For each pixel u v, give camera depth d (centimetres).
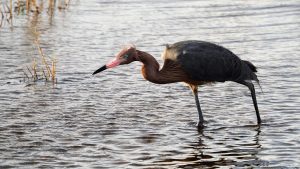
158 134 1208
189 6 2744
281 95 1473
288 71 1697
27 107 1379
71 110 1362
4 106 1384
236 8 2664
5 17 2481
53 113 1337
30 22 2406
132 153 1095
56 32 2233
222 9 2655
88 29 2291
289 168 1004
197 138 1185
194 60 1277
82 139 1172
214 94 1505
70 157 1072
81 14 2581
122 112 1353
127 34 2208
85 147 1127
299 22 2336
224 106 1405
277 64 1775
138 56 1282
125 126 1257
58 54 1909
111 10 2673
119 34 2211
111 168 1016
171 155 1084
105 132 1215
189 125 1271
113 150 1111
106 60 1845
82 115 1326
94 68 1752
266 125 1259
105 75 1686
